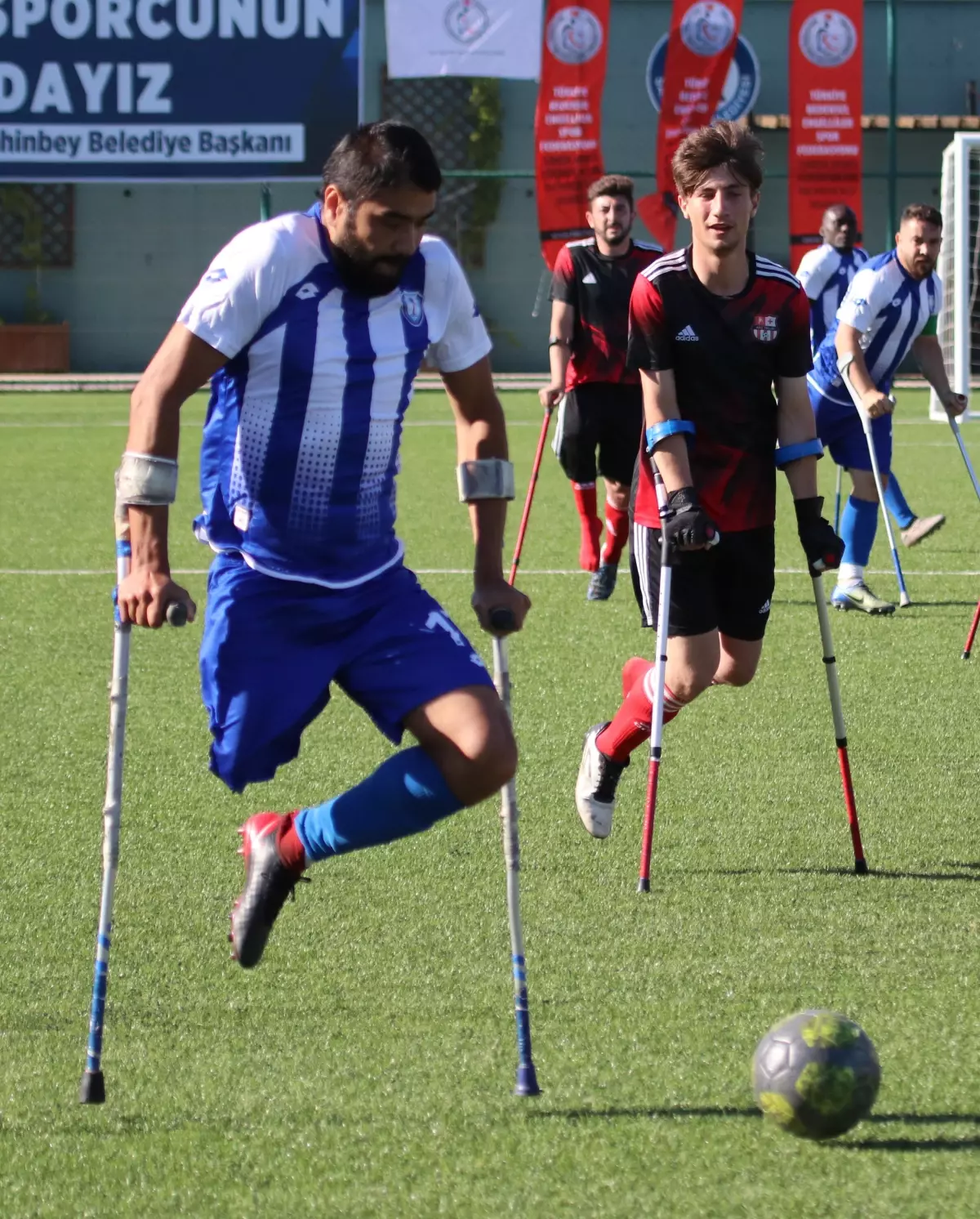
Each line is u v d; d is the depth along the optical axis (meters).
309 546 6.69
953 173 39.62
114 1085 6.57
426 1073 6.67
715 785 11.09
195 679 14.47
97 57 45.72
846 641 15.84
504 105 58.84
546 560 20.70
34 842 9.92
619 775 9.73
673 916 8.60
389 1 44.12
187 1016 7.31
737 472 9.16
